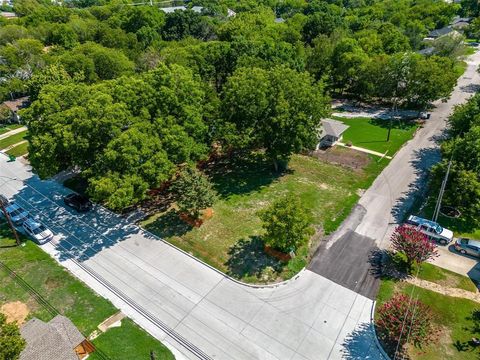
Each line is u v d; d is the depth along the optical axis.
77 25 94.44
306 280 30.84
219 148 52.19
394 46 76.06
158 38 93.69
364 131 56.94
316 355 24.86
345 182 44.03
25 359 22.83
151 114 38.72
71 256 34.59
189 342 26.08
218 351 25.36
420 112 60.94
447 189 37.09
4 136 61.38
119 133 35.47
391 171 45.84
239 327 27.05
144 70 68.44
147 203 41.59
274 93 42.53
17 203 43.31
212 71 57.25
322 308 28.30
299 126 41.31
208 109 43.69
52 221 39.66
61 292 30.67
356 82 68.81
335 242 34.78
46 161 36.94
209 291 30.17
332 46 71.31
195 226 37.34
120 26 103.12
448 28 103.31
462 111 45.94
